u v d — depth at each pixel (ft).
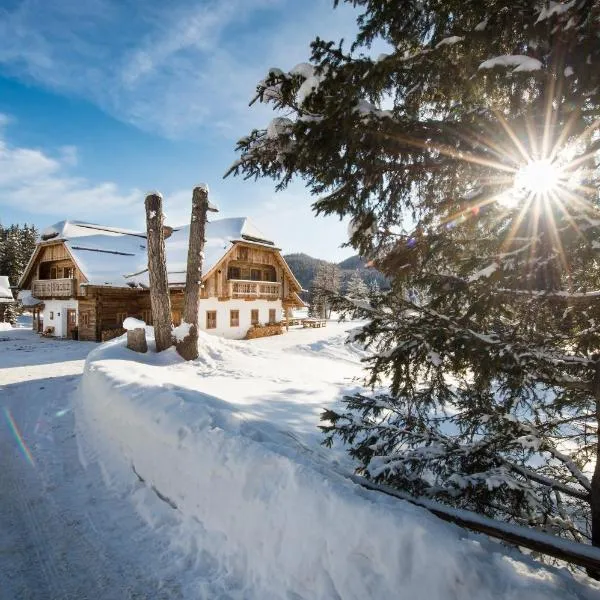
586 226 6.97
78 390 30.25
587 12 5.93
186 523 12.05
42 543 11.95
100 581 10.37
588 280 8.79
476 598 6.64
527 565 7.18
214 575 10.19
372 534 7.97
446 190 9.96
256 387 30.42
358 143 7.88
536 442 9.65
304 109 8.05
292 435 15.03
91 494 14.82
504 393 10.93
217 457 11.87
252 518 10.20
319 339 70.33
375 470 10.53
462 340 7.91
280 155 9.30
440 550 7.20
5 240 190.19
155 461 14.17
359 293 10.25
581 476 9.87
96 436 19.49
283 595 8.85
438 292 8.52
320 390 30.17
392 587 7.44
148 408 15.98
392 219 9.61
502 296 7.66
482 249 9.45
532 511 9.89
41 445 19.81
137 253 85.15
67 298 76.59
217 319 76.54
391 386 8.98
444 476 10.64
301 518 9.16
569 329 8.78
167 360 38.19
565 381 8.44
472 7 7.58
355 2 8.65
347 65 7.28
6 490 15.25
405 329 8.86
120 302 75.56
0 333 84.28
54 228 83.61
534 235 7.50
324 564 8.48
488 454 10.31
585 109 7.22
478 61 7.88
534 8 6.76
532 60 6.72
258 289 84.74
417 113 9.61
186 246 82.84
